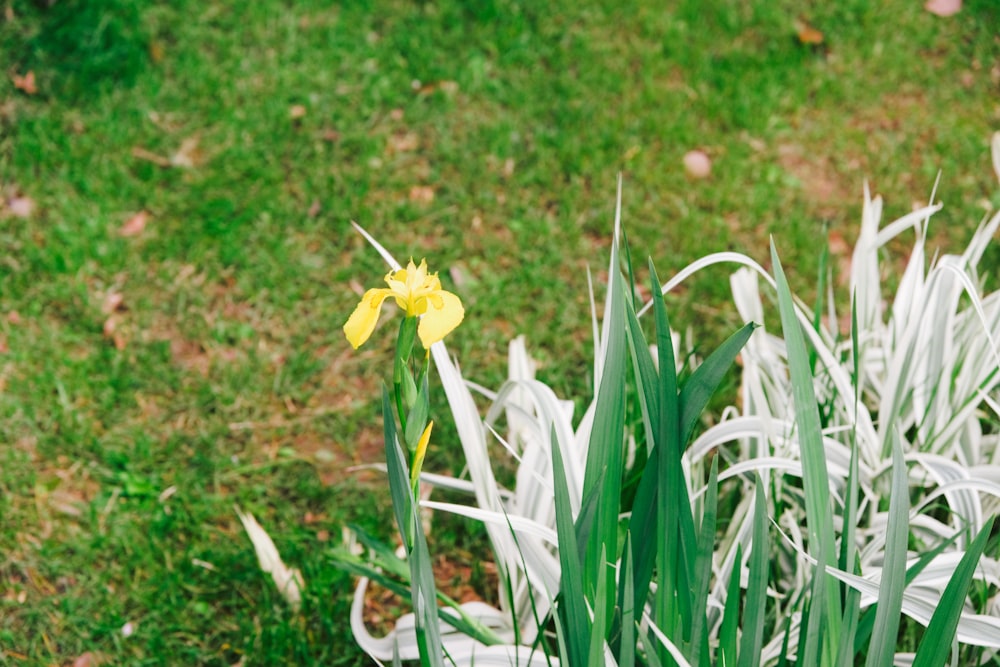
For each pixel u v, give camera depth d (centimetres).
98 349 242
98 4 326
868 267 197
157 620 196
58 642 194
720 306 255
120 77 310
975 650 175
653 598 168
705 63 315
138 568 202
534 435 184
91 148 288
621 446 148
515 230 274
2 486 214
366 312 135
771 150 294
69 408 228
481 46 322
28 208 274
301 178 285
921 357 183
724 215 277
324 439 229
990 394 196
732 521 177
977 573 167
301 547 204
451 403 176
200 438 224
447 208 279
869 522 183
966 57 322
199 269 262
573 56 319
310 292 258
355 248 269
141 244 266
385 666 176
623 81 310
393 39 323
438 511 212
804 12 331
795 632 171
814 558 146
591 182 285
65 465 219
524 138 297
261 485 217
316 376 241
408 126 300
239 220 271
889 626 143
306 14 331
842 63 319
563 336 249
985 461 193
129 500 213
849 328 248
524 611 182
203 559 203
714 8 332
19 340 242
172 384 235
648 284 261
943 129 300
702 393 140
